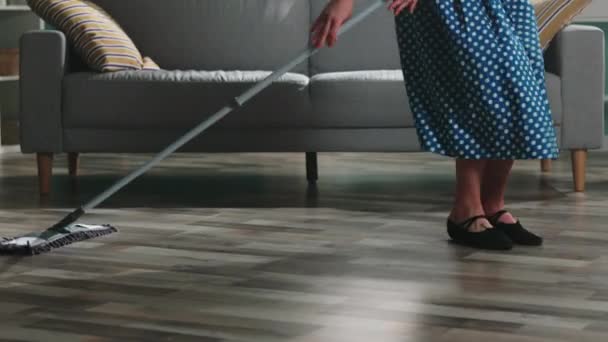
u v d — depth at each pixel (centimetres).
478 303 251
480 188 327
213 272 285
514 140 306
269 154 556
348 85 418
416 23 310
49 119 423
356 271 285
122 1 494
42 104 423
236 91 419
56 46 423
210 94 420
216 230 347
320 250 313
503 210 326
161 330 229
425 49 310
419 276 279
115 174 491
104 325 233
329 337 223
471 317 239
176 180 469
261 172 492
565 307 247
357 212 381
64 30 449
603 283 271
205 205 399
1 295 260
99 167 515
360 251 312
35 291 264
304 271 285
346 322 235
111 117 422
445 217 370
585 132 426
